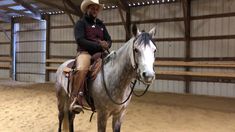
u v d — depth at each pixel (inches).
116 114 119.0
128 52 105.9
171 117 222.7
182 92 365.4
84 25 124.8
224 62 323.3
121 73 109.5
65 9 406.0
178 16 362.0
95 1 122.6
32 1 452.1
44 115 229.8
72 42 473.7
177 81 370.0
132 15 402.6
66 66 146.0
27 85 453.1
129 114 233.9
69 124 153.8
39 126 196.1
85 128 191.2
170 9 368.8
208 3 338.6
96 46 122.0
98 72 119.4
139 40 97.7
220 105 273.6
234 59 320.8
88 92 122.9
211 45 338.3
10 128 190.4
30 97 319.3
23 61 549.6
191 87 358.0
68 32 478.0
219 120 212.1
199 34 347.6
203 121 209.2
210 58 339.6
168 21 371.9
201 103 286.5
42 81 522.9
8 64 569.9
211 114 233.0
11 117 221.6
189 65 351.3
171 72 366.0
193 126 194.4
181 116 226.1
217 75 326.6
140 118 219.3
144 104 280.5
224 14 326.0
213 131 181.5
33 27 529.3
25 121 209.8
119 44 419.2
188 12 349.7
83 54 124.9
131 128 188.9
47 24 501.7
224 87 329.7
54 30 496.4
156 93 361.7
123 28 412.8
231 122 205.8
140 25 397.7
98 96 116.5
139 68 95.5
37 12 498.9
